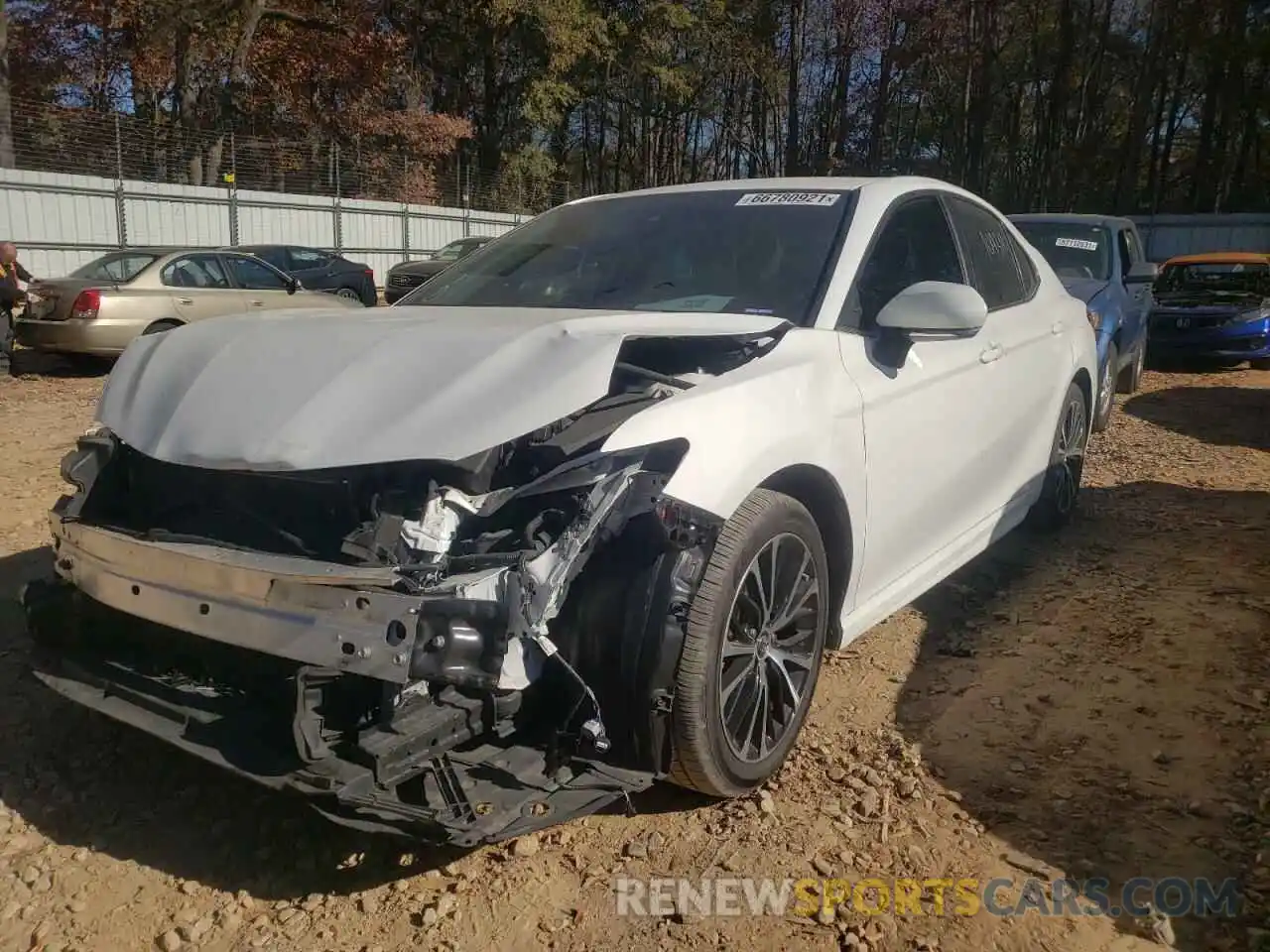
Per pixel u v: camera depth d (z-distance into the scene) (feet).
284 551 8.49
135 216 74.49
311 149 99.09
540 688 8.54
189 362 10.06
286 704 8.47
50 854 9.30
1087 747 11.00
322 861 9.18
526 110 134.10
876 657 13.29
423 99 129.49
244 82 106.11
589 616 8.71
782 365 10.11
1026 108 174.19
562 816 8.11
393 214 96.43
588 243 13.19
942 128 169.17
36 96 107.45
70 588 9.91
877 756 10.80
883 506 11.48
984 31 130.72
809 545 10.12
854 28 133.80
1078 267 30.89
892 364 11.55
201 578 8.38
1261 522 19.49
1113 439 28.09
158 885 8.89
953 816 9.75
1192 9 133.59
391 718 7.74
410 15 121.08
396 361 9.14
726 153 181.98
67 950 8.14
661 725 8.65
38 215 68.80
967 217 14.98
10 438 26.45
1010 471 15.37
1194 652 13.30
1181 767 10.55
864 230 12.19
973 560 17.11
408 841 9.37
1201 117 163.22
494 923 8.34
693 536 8.55
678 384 9.38
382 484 8.45
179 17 92.17
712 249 12.37
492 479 8.58
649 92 163.12
